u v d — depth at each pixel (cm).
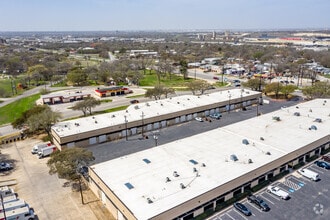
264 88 11762
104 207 4434
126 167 4828
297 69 15862
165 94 10762
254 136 6141
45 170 5700
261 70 17375
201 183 4288
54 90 13338
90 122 7381
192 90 11631
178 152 5391
